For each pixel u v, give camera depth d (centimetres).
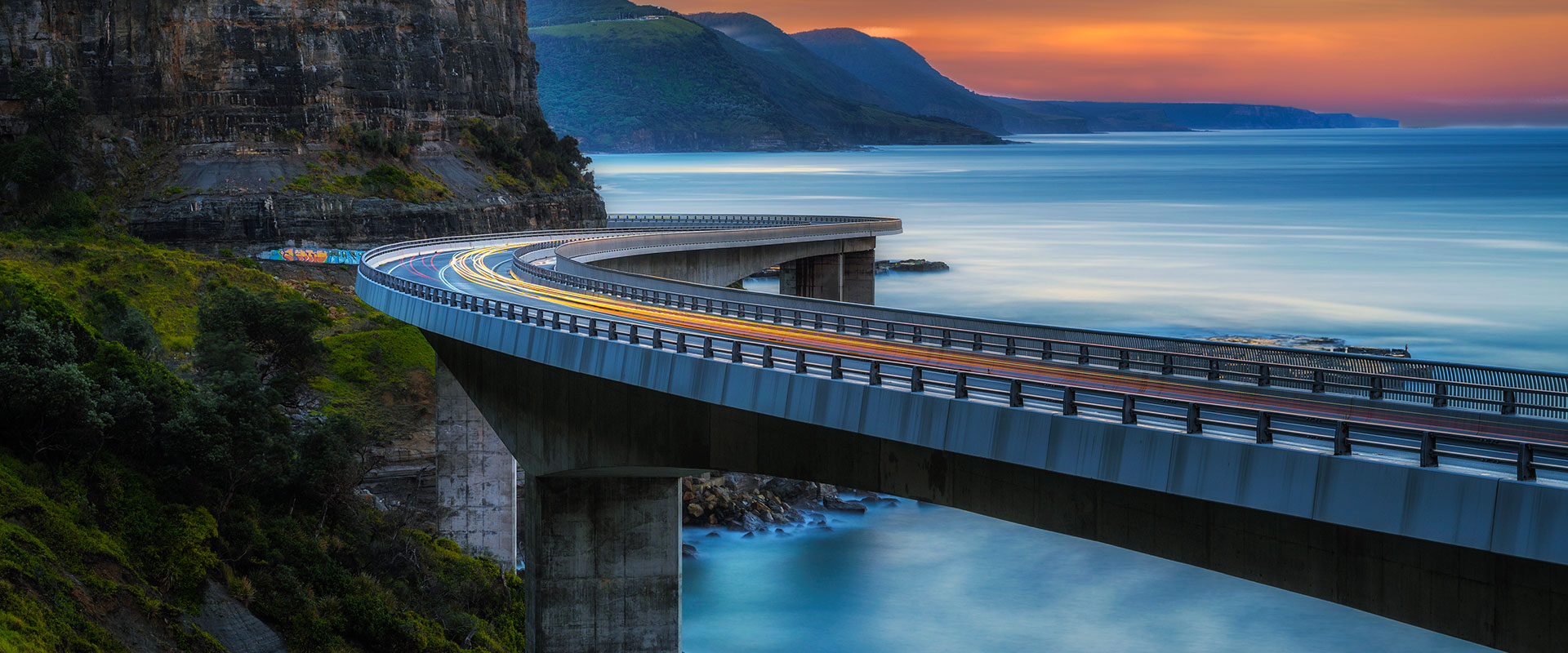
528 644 5897
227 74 15600
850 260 14925
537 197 17800
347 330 12094
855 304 6775
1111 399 4272
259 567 6012
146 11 15762
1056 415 3406
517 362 6128
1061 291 19138
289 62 15850
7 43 15350
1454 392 4453
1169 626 7581
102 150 15275
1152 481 3195
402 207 15562
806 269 14488
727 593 8162
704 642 7412
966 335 6009
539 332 5600
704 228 16238
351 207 15188
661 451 4975
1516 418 3819
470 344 6844
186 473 6156
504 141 18100
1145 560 8700
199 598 5538
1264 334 15250
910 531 9344
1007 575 8475
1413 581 2859
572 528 5741
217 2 15638
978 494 3769
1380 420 4019
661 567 5775
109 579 5234
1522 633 2692
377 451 9419
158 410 6488
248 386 6844
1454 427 3906
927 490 3938
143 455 6156
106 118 15638
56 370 5784
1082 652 7231
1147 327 15875
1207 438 3092
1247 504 3012
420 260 11488
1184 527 3266
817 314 6153
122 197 14900
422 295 7231
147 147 15562
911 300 18150
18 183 14575
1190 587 8194
